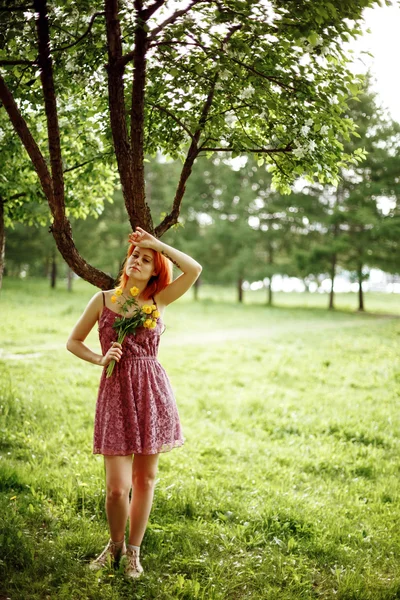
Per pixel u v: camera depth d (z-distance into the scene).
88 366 11.30
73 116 5.54
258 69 4.00
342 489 5.21
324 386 10.52
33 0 3.66
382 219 30.12
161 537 3.78
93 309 3.46
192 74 4.15
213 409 8.42
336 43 3.64
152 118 4.73
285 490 5.07
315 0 3.37
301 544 3.89
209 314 27.30
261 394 9.62
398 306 38.91
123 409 3.27
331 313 31.23
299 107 4.07
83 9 3.77
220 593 3.13
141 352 3.36
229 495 4.75
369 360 13.72
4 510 3.95
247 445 6.55
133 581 3.19
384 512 4.62
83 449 5.82
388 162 29.55
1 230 5.61
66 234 3.96
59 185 3.88
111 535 3.34
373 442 6.94
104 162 5.20
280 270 35.78
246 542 3.88
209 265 37.66
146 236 3.47
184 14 3.70
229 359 13.66
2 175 6.02
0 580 3.14
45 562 3.33
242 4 3.42
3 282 36.12
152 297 3.54
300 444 6.78
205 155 4.74
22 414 6.91
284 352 14.91
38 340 14.91
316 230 34.75
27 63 3.80
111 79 3.76
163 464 5.50
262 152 4.41
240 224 35.47
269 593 3.19
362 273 33.00
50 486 4.57
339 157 4.42
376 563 3.69
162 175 38.25
